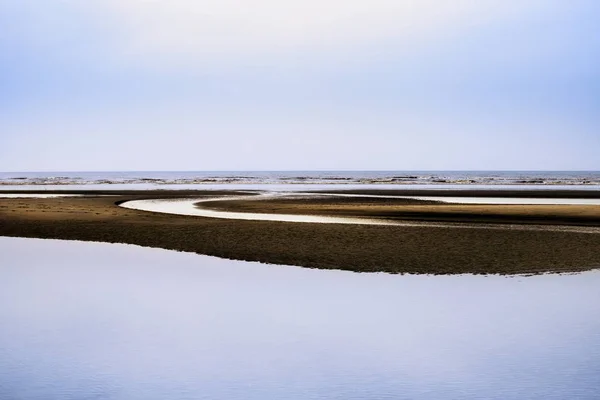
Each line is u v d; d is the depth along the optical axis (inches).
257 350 355.6
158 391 292.8
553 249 756.0
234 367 326.0
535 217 1218.6
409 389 294.8
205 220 1143.6
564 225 1059.3
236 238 863.7
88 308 458.3
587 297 491.5
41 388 296.0
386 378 310.0
